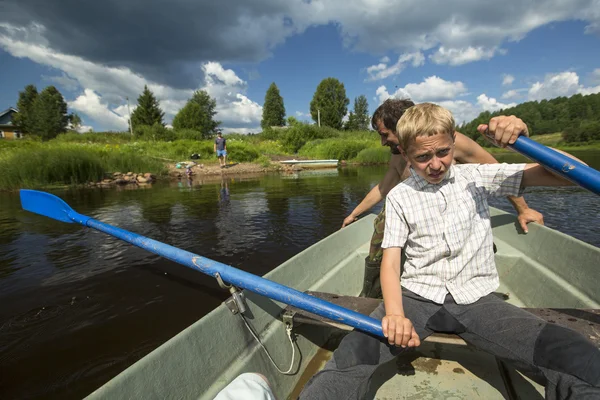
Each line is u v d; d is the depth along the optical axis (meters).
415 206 1.14
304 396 0.90
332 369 0.97
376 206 5.33
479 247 1.11
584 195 6.22
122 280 2.61
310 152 19.19
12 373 1.63
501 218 2.27
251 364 1.16
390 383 1.26
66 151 9.40
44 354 1.76
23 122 37.28
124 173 10.30
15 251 3.29
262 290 1.19
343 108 47.88
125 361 1.71
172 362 0.94
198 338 1.04
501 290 1.95
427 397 1.19
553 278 1.66
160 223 4.34
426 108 1.01
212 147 16.44
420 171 1.07
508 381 1.23
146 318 2.09
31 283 2.56
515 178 1.12
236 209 5.25
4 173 8.20
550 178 1.06
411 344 0.97
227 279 1.30
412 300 1.13
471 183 1.16
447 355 1.40
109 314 2.13
